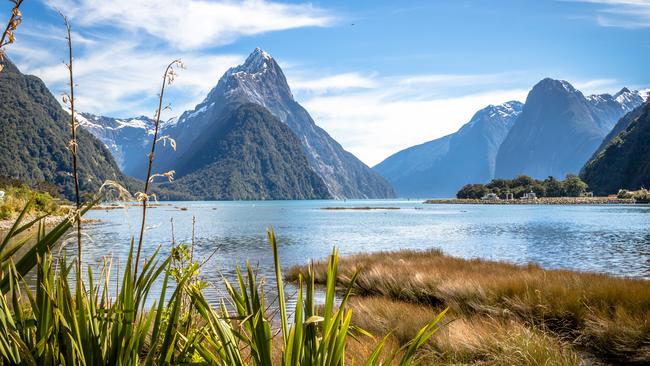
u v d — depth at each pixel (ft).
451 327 24.71
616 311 28.96
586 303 31.60
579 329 29.14
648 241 125.49
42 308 5.56
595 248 109.81
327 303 5.90
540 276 41.63
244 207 586.86
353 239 140.46
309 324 5.94
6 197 144.66
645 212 326.85
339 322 5.90
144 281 5.98
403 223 228.84
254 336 5.96
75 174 5.91
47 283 5.53
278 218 292.40
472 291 37.58
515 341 22.00
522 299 33.99
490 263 60.08
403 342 23.90
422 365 18.72
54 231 5.63
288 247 115.34
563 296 32.76
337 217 304.09
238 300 6.54
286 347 5.69
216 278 56.85
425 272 47.44
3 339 5.15
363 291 47.98
